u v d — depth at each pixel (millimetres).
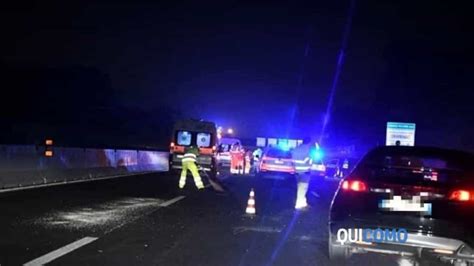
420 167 8719
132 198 15016
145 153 29703
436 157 8078
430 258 7789
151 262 7648
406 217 7035
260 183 23891
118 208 12836
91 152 21625
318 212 14070
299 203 15133
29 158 16781
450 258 6949
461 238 6824
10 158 15719
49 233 9344
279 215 13109
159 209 12977
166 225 10766
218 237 9766
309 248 9141
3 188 15141
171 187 19219
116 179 21578
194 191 18109
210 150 26938
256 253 8570
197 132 27109
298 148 15406
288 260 8180
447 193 6980
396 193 7164
